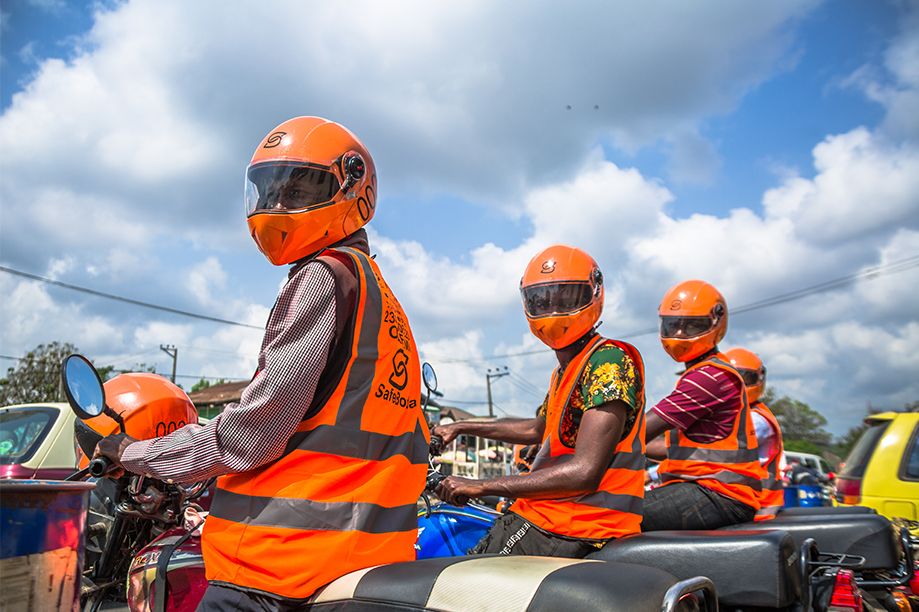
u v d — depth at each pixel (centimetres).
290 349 171
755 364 620
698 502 363
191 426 182
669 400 380
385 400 185
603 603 143
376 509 176
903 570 375
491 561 168
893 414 657
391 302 197
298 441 173
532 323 313
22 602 146
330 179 203
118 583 255
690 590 152
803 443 3406
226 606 169
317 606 167
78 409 225
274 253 209
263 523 168
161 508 241
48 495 154
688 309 424
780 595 252
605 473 271
